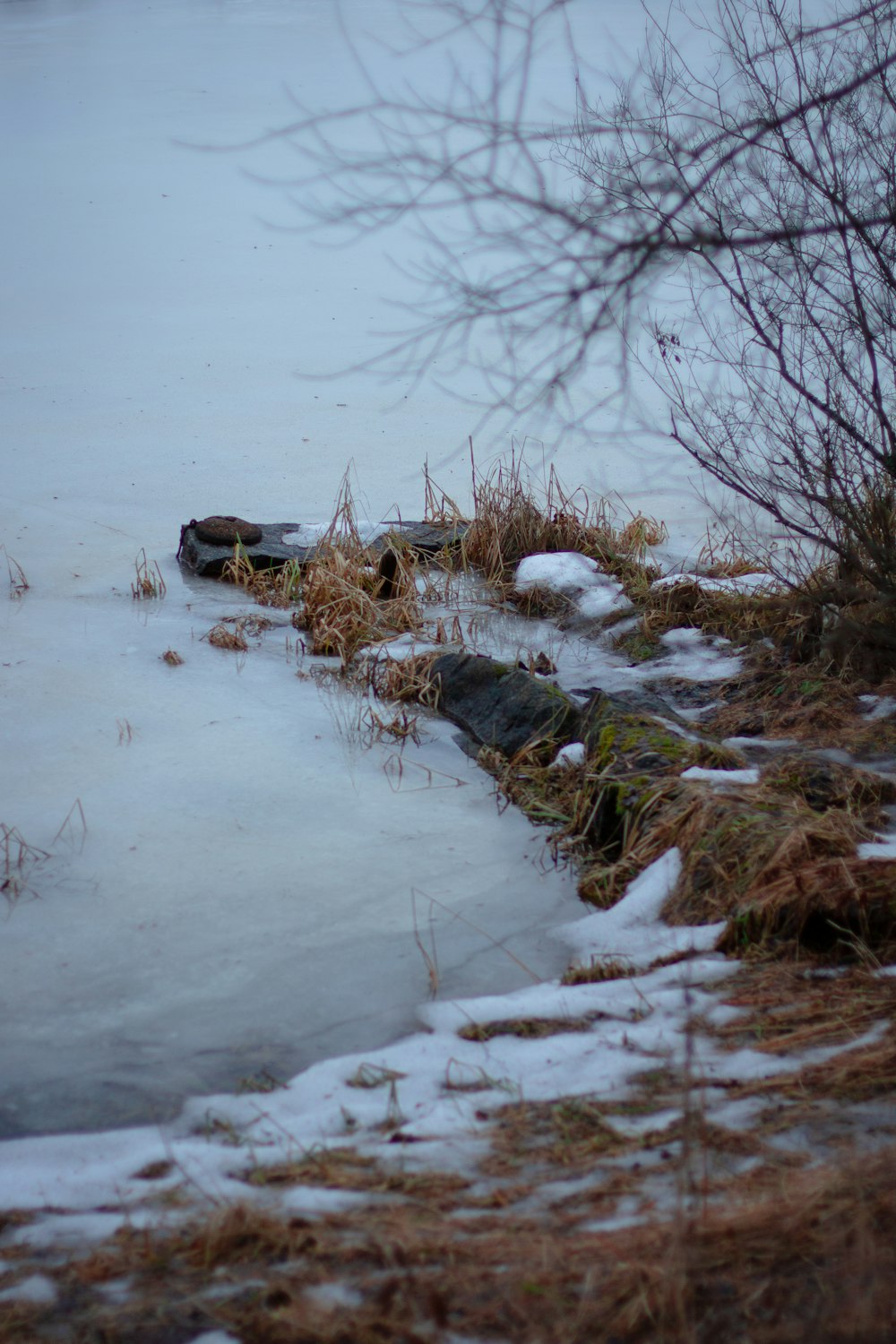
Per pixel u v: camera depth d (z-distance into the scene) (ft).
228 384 40.91
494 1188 10.48
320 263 56.34
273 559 28.04
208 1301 9.21
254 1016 14.16
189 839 17.90
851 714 21.02
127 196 68.33
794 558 21.39
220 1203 10.54
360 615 25.34
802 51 15.25
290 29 115.96
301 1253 9.68
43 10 140.36
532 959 15.20
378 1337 8.65
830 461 17.90
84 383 40.68
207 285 53.06
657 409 35.81
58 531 29.91
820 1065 11.98
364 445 35.81
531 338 12.77
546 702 20.92
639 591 26.55
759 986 13.84
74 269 55.06
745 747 20.17
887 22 14.57
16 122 86.17
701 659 24.00
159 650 24.35
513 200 12.72
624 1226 9.64
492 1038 13.35
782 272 16.34
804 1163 10.34
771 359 24.03
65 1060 13.43
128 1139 12.02
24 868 17.07
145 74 99.60
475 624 26.02
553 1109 11.76
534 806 18.80
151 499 31.86
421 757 20.65
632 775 18.15
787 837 15.56
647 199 12.41
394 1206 10.30
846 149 15.21
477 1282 9.12
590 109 16.55
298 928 15.88
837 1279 8.58
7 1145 11.94
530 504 29.60
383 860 17.48
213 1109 12.43
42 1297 9.48
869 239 15.42
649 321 21.71
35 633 24.77
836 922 14.53
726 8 16.75
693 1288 8.70
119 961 15.19
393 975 14.90
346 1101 12.35
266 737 21.09
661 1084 12.03
